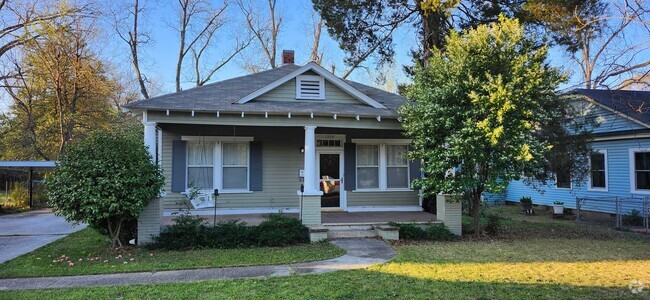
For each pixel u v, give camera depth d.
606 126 15.62
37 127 26.08
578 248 8.99
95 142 8.78
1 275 6.64
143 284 6.07
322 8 17.95
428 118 9.83
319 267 7.11
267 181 12.70
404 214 12.41
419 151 10.39
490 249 8.79
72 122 24.98
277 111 10.16
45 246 9.55
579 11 11.65
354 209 13.10
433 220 10.95
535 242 9.84
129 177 8.48
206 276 6.56
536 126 12.16
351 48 18.62
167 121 9.80
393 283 6.01
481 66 9.68
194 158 12.21
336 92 12.48
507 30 9.70
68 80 24.25
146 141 9.62
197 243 9.08
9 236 11.24
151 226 9.28
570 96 14.41
